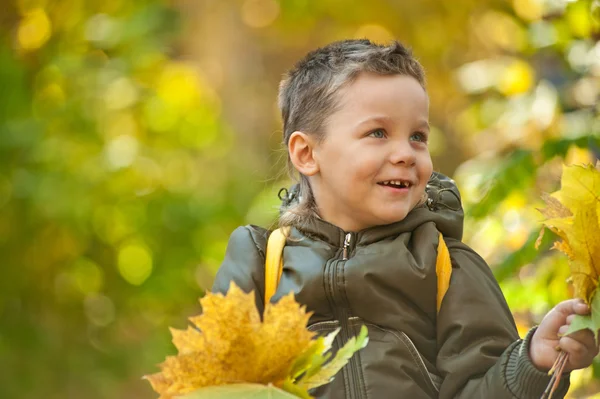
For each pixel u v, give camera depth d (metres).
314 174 3.32
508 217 5.11
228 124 13.61
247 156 12.13
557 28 5.44
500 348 3.03
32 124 9.59
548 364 2.72
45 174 9.62
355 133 3.16
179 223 10.17
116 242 10.16
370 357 3.04
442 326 3.09
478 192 5.02
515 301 4.95
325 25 14.70
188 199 10.34
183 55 15.27
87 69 10.34
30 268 9.91
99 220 10.05
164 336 9.91
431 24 11.86
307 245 3.24
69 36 10.62
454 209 3.35
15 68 9.65
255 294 3.23
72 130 10.06
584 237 2.57
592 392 5.16
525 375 2.77
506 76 5.80
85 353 9.75
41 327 9.70
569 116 5.28
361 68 3.19
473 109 6.18
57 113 9.99
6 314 9.70
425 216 3.24
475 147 7.08
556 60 5.66
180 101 11.49
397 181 3.13
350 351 2.51
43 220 9.73
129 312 10.18
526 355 2.78
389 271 3.08
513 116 5.43
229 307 2.46
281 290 3.18
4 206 9.61
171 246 10.16
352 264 3.11
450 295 3.11
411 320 3.08
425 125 3.19
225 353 2.47
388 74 3.18
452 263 3.18
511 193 4.86
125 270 10.20
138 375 9.72
